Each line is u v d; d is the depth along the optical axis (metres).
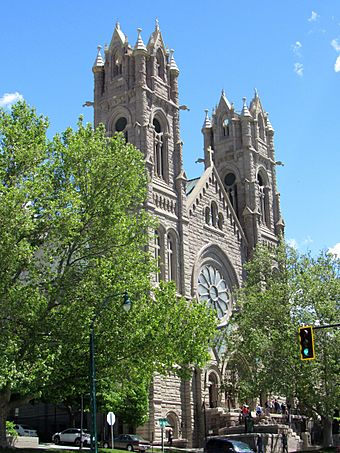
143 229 46.34
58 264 44.16
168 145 78.56
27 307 38.66
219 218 84.44
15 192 37.84
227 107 97.19
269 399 78.25
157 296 44.28
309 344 37.66
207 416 70.88
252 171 93.06
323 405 55.34
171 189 76.94
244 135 94.38
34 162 41.78
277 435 61.12
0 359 34.72
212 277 80.50
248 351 60.84
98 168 43.03
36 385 37.19
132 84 78.50
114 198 43.19
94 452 38.47
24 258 38.69
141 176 46.94
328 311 56.06
